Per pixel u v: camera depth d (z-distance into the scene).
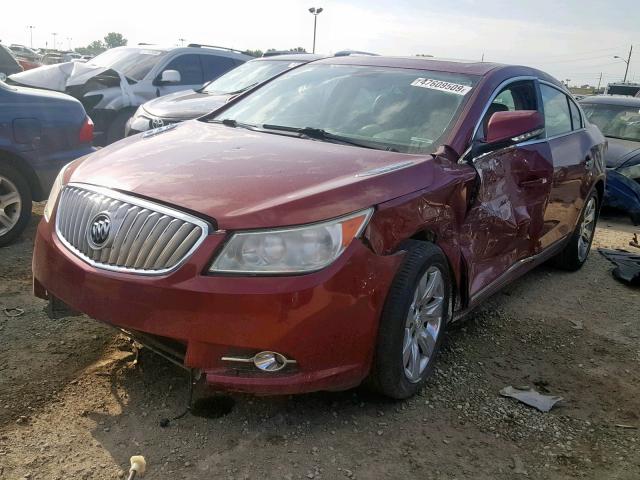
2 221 5.37
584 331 4.56
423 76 4.28
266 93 4.62
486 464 2.89
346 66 4.62
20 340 3.67
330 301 2.74
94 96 9.14
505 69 4.47
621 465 2.97
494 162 3.95
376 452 2.90
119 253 2.82
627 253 6.64
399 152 3.59
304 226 2.73
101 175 3.18
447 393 3.48
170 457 2.74
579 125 5.73
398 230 3.06
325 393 3.33
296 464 2.77
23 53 30.80
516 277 4.65
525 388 3.62
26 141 5.40
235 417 3.06
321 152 3.44
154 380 3.32
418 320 3.33
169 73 9.48
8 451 2.69
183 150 3.48
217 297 2.62
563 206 5.13
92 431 2.88
